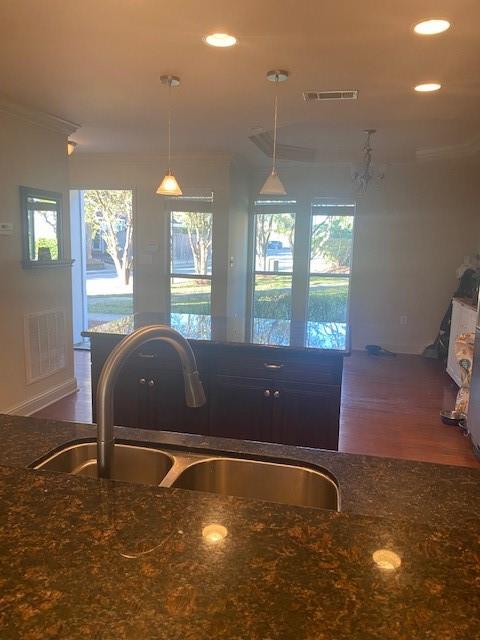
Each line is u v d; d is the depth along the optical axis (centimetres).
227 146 545
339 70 297
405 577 70
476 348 352
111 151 587
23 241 396
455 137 506
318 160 639
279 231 704
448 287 655
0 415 149
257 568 72
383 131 481
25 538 79
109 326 324
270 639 59
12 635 59
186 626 61
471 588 68
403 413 435
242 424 299
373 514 98
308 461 124
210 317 366
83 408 432
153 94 353
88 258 1002
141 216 631
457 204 639
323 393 286
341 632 60
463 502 103
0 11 224
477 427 346
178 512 87
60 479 99
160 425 309
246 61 285
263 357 290
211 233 619
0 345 379
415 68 294
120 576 69
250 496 128
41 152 414
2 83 330
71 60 285
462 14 223
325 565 72
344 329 329
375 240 666
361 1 210
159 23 236
